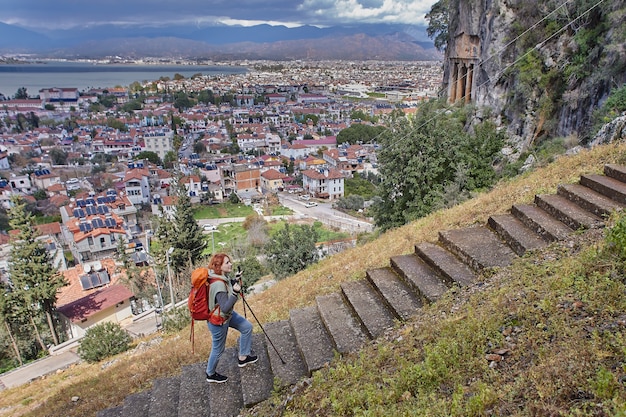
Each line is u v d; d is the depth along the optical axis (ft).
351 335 17.85
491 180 57.93
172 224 112.27
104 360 45.55
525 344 12.19
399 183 57.98
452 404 10.36
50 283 76.89
